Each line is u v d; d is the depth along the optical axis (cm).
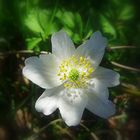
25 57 14
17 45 14
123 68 14
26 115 14
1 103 14
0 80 14
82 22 14
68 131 14
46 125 14
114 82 12
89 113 14
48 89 11
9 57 14
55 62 12
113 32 14
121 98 14
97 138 14
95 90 12
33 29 13
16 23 14
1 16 14
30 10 14
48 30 13
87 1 15
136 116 15
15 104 14
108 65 14
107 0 15
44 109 11
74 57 12
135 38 15
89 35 13
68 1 14
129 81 14
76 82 12
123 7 15
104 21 14
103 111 11
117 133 15
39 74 11
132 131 15
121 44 14
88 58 12
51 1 14
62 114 11
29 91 14
